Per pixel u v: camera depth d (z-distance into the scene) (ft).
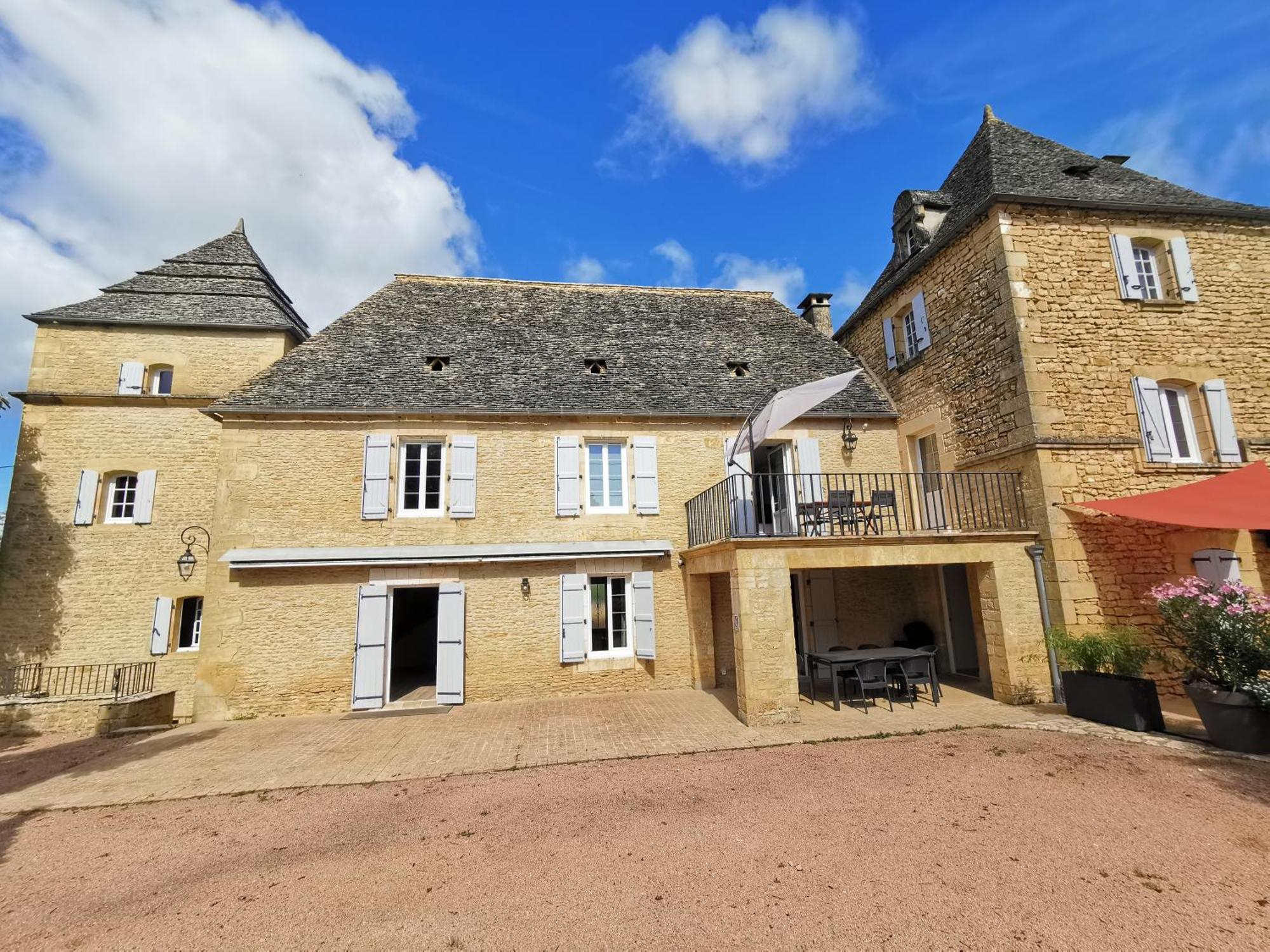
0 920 12.68
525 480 35.76
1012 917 11.36
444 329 41.42
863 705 29.50
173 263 49.60
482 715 30.40
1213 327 33.12
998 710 27.50
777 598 27.04
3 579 39.01
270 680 31.50
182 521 41.55
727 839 15.23
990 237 32.99
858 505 30.50
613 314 46.44
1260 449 31.99
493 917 12.16
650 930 11.46
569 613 34.42
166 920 12.47
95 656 39.14
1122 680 23.80
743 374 42.39
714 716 28.25
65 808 19.52
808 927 11.35
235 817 18.21
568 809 17.78
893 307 42.63
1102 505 27.78
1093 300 32.04
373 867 14.56
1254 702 20.02
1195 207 33.27
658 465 37.47
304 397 34.30
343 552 32.37
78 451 41.37
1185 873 12.69
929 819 15.81
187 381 43.60
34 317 42.34
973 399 34.17
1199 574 29.78
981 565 30.32
